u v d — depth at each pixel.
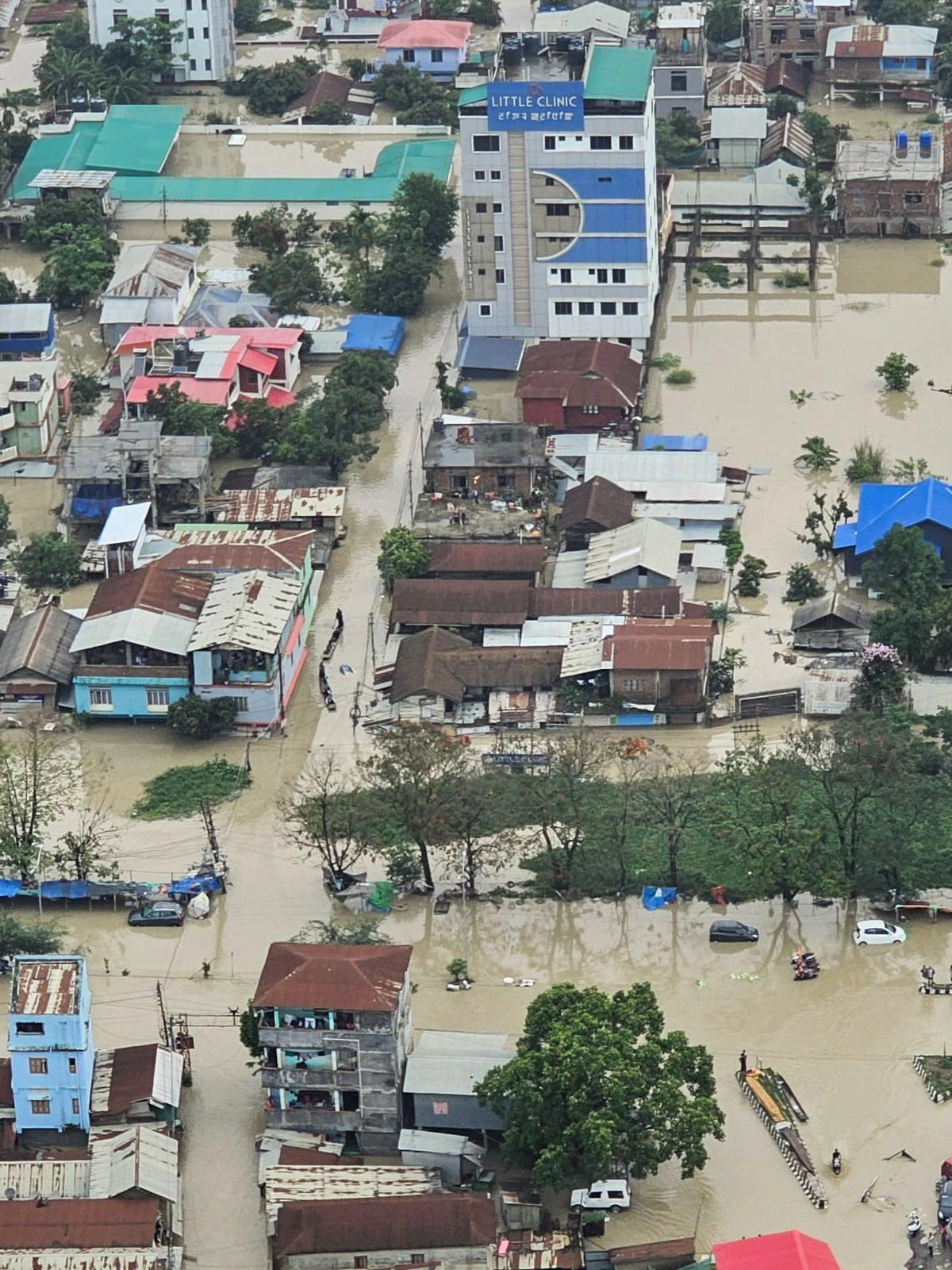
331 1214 188.38
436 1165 198.00
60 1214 190.38
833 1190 196.38
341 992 198.88
